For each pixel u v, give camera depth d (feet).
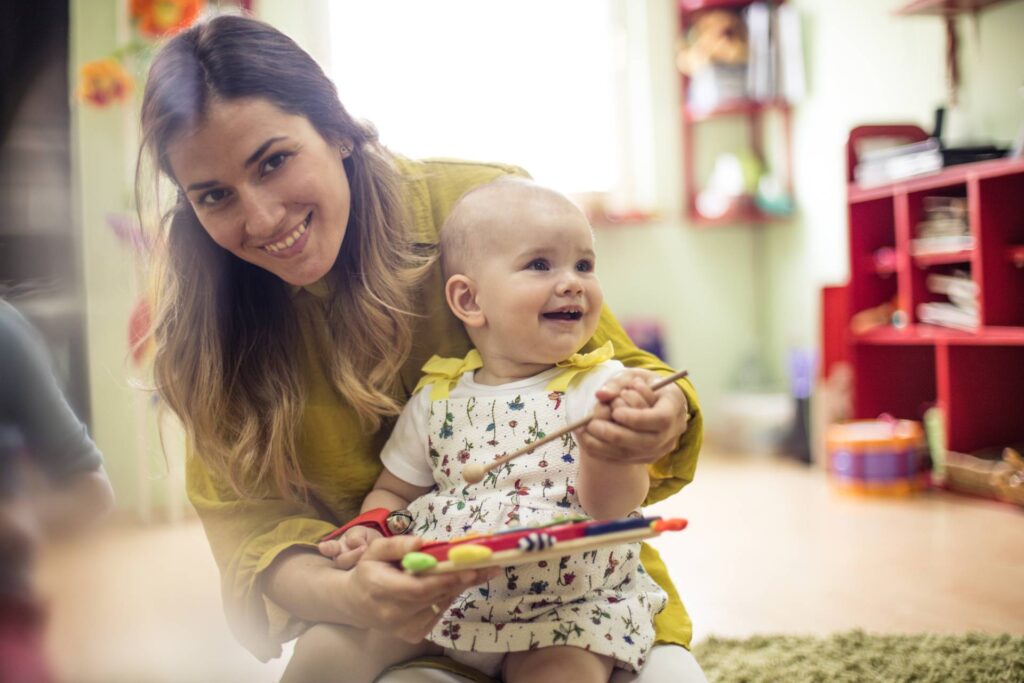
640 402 2.40
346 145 3.10
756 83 11.89
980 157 8.51
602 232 12.40
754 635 4.97
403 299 3.25
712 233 12.84
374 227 3.21
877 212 9.94
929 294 9.21
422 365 3.41
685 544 7.25
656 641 3.08
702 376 12.82
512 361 3.16
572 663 2.65
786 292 12.45
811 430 10.93
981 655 4.49
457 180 3.64
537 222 3.04
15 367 1.36
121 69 8.36
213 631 1.65
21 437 1.38
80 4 8.98
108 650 1.37
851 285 9.96
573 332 3.01
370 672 2.90
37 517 1.37
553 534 2.21
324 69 3.08
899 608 5.48
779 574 6.31
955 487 8.64
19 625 1.29
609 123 12.57
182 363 3.18
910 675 4.28
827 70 11.40
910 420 10.06
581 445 2.52
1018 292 8.30
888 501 8.50
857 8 10.78
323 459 3.29
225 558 3.20
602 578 2.83
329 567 2.81
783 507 8.43
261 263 2.98
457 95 11.73
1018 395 8.89
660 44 12.60
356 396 3.18
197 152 2.72
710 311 12.87
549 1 12.20
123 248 7.02
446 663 2.87
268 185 2.81
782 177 12.28
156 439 6.72
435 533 2.92
